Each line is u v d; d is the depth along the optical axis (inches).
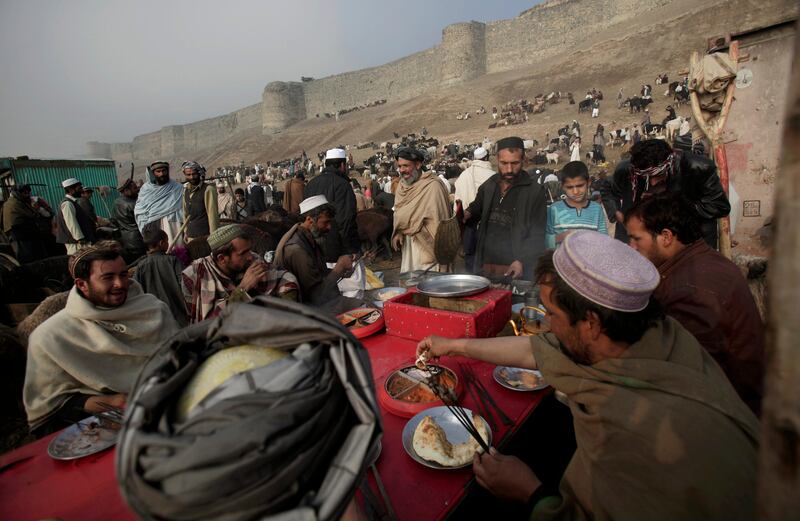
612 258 40.5
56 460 54.6
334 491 20.9
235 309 26.3
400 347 78.4
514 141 128.5
